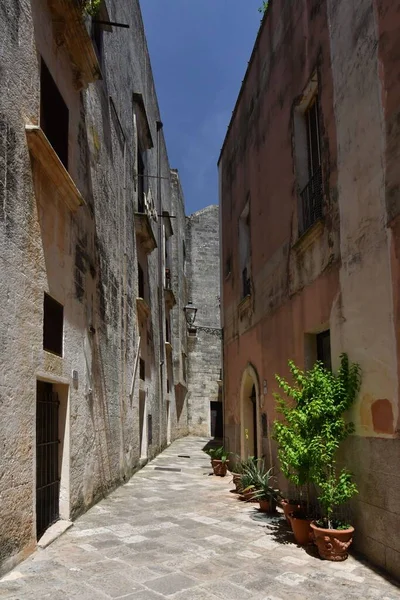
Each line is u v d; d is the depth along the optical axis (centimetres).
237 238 1262
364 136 573
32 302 558
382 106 536
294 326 794
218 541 603
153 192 1830
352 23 610
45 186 611
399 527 477
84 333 780
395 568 480
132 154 1344
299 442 586
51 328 642
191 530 655
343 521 582
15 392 501
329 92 676
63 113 723
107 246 979
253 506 818
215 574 486
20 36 550
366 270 559
